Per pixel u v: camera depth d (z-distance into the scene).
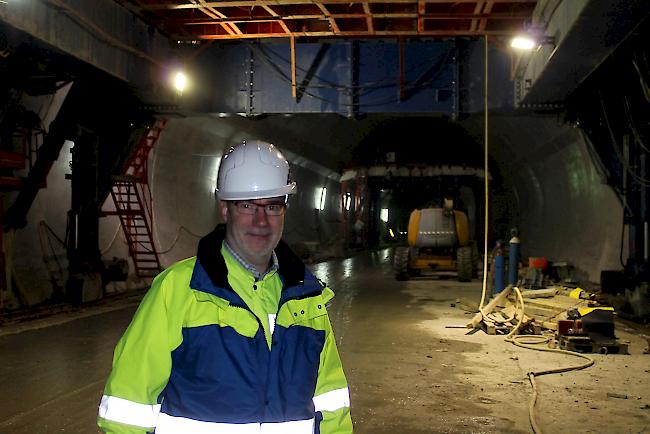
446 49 14.48
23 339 9.34
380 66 14.67
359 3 11.57
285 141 26.20
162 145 18.22
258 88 14.88
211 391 2.03
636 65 9.64
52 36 9.77
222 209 2.26
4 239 11.66
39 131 12.75
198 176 21.27
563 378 7.27
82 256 13.61
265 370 2.10
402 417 5.76
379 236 43.31
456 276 19.98
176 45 14.62
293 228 32.06
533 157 23.78
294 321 2.21
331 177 38.03
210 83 14.93
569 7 8.62
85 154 13.70
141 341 2.02
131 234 16.27
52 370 7.44
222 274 2.11
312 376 2.22
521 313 10.25
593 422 5.62
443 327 10.83
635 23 8.32
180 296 2.09
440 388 6.81
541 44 9.88
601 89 12.06
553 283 16.00
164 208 18.88
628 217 13.12
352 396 6.47
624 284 14.00
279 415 2.09
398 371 7.59
